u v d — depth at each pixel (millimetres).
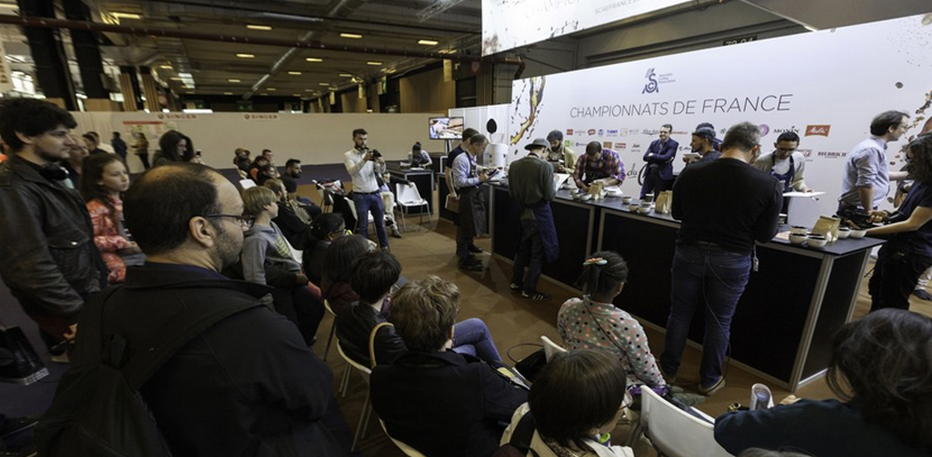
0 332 1268
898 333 623
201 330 583
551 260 2988
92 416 542
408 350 1138
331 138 11883
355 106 20422
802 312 1952
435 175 6715
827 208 4164
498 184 4008
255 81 17344
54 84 7984
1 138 1279
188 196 661
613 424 851
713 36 6766
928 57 3426
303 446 720
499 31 3680
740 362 2262
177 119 10102
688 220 1897
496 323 2797
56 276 1288
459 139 8172
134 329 597
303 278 2229
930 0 1987
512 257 3971
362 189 3982
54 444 571
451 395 1040
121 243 1843
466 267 3840
